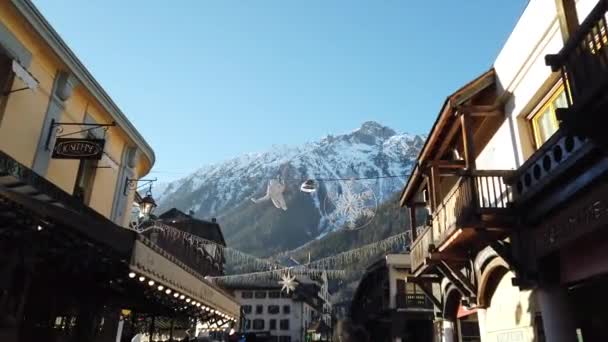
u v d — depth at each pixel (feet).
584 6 24.82
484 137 36.94
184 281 35.42
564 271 23.56
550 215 23.61
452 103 32.76
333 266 71.41
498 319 32.58
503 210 26.13
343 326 13.15
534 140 30.63
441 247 33.86
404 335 85.30
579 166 20.11
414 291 89.10
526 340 28.63
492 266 31.76
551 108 28.86
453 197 31.96
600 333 22.49
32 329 29.01
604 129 16.81
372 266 97.76
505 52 32.73
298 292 195.72
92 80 36.65
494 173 27.61
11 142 28.78
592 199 19.89
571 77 18.63
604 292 22.29
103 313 39.47
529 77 29.96
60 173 34.68
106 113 40.16
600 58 17.01
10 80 28.32
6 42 27.76
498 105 33.04
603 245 20.30
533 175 24.61
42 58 31.76
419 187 49.70
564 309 23.49
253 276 96.17
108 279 31.83
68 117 35.12
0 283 25.07
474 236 29.40
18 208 20.33
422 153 41.86
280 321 194.08
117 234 25.25
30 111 30.53
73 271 28.25
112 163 41.42
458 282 37.09
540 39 28.45
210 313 53.36
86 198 38.55
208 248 125.59
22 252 25.09
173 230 77.15
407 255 92.12
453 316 43.14
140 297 39.93
